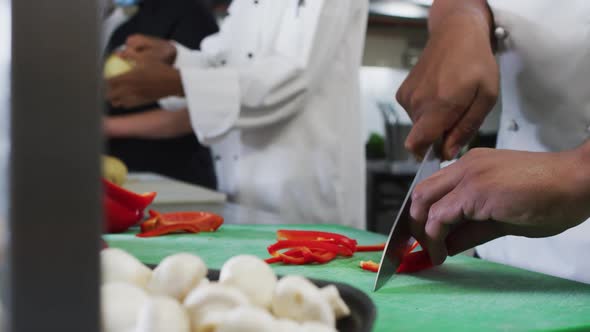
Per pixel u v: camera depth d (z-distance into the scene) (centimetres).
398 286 66
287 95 151
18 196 20
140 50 178
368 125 482
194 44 204
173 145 209
